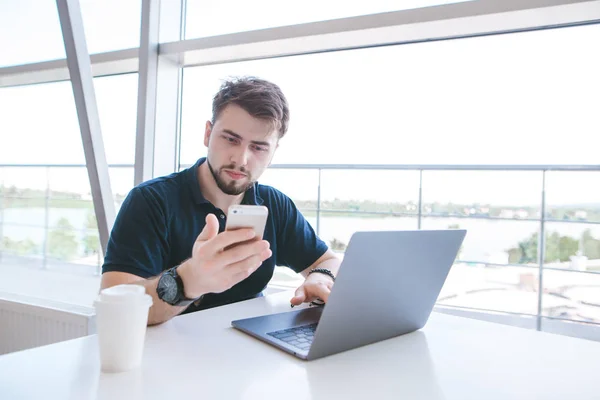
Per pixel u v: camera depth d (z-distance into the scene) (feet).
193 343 2.01
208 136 3.46
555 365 1.93
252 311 2.64
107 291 1.67
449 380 1.73
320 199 9.89
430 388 1.64
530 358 2.01
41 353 1.81
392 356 1.98
